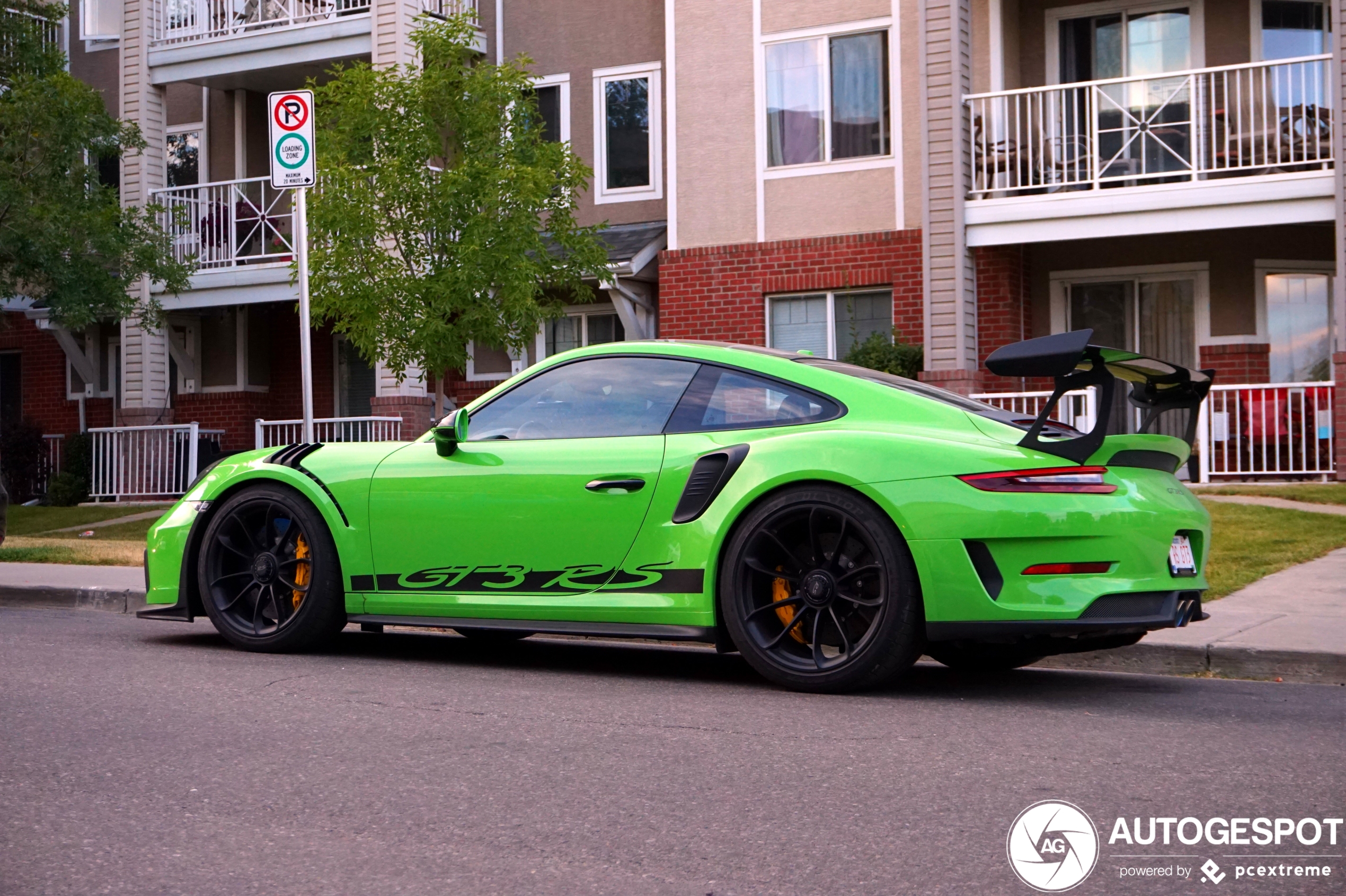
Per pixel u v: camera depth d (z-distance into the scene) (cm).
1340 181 1223
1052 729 455
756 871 307
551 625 557
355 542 596
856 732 447
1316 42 1412
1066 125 1443
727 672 584
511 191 1202
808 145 1511
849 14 1485
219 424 1911
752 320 1526
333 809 356
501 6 1744
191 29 1820
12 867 310
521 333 1241
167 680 541
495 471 570
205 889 296
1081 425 1366
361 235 1200
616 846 325
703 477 531
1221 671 598
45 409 2048
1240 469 1277
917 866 310
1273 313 1405
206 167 1931
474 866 311
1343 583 788
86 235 1497
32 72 1652
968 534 483
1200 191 1273
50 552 1047
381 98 1238
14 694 509
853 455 504
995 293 1395
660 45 1658
